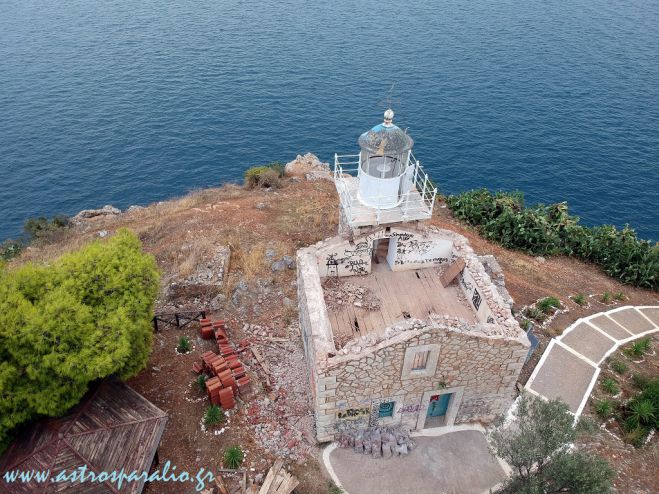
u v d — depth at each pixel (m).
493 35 83.50
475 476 19.12
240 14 92.38
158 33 82.25
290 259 29.12
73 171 50.00
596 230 36.22
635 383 23.77
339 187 21.88
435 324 17.23
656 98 63.53
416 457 19.66
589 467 15.18
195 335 23.97
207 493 17.42
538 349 25.48
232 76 68.38
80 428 16.59
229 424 19.73
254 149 54.25
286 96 63.69
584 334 26.94
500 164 52.28
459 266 21.36
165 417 17.23
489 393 19.84
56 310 16.58
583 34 83.94
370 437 19.64
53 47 75.44
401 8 96.94
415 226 21.78
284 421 20.25
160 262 29.70
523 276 31.94
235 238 31.83
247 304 26.08
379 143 19.94
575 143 55.06
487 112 60.62
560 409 16.39
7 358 16.08
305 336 21.88
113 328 17.34
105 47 76.12
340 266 22.02
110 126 56.69
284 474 18.06
